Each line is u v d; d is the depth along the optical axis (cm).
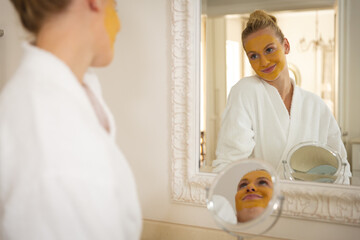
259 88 98
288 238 99
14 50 127
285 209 97
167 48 110
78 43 55
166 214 113
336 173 92
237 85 100
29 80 51
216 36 101
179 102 108
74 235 47
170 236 112
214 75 103
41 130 48
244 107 100
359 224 91
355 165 90
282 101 96
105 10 59
